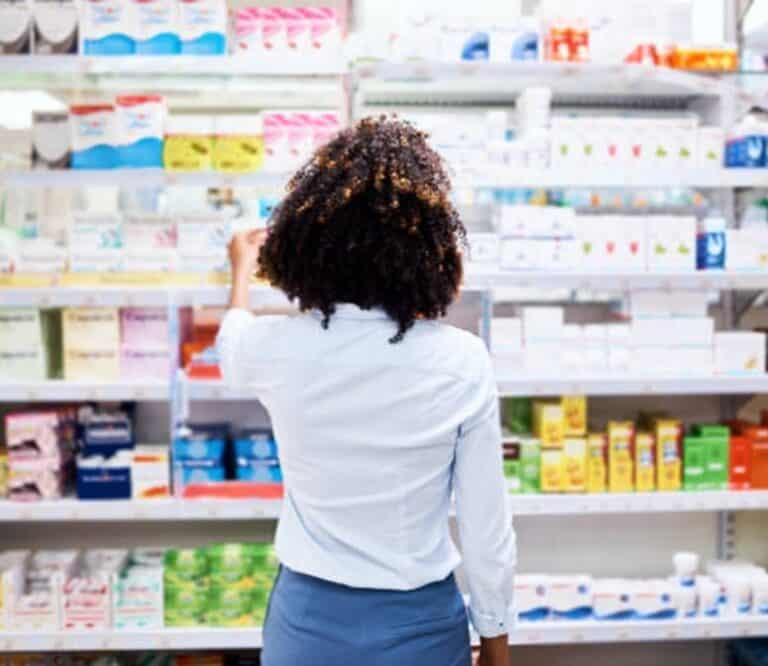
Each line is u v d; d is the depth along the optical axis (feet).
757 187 10.37
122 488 9.05
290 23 9.01
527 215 9.27
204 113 10.75
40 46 8.82
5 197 9.96
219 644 8.86
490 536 4.40
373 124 4.48
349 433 4.29
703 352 9.51
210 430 9.92
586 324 10.36
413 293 4.26
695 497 9.32
